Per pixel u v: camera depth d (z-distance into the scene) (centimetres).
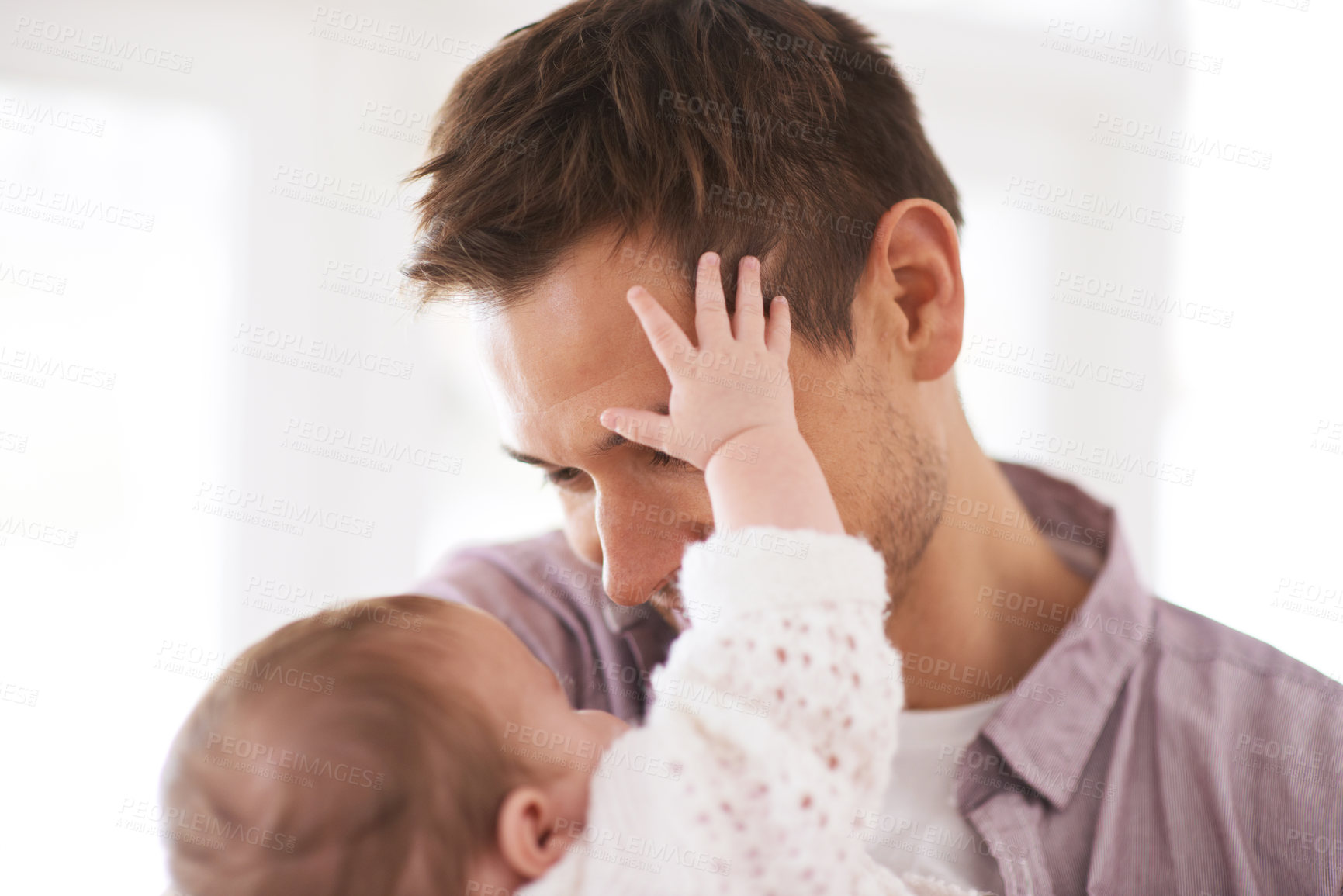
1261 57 214
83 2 187
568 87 74
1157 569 218
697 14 79
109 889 173
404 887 71
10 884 170
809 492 74
